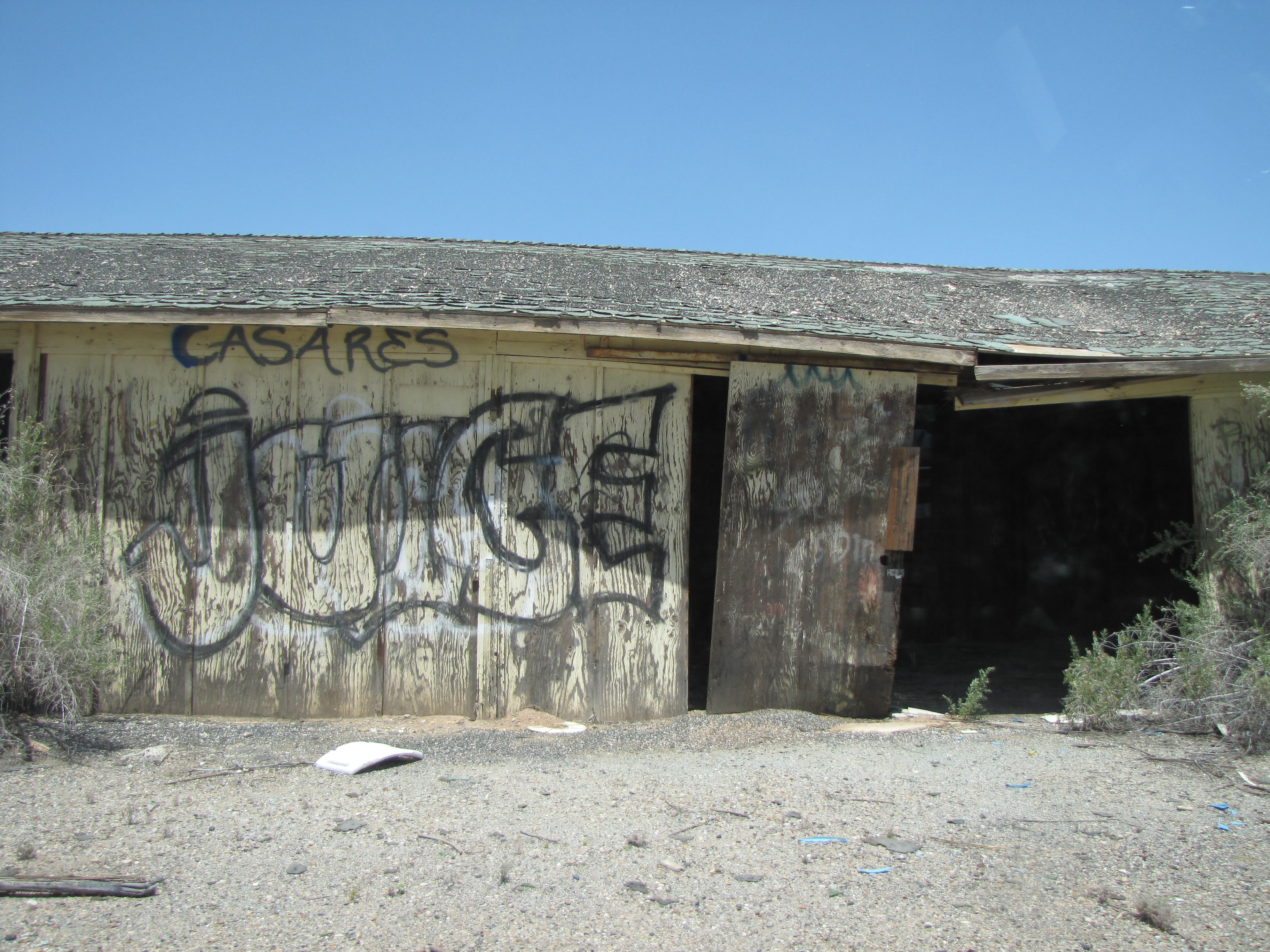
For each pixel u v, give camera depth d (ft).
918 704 21.34
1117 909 10.14
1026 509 32.14
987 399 19.62
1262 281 28.55
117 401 18.03
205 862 10.91
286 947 9.05
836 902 10.23
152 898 9.98
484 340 18.47
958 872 11.02
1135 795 13.80
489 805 13.06
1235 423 19.51
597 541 18.53
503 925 9.58
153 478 18.02
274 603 18.04
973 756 15.90
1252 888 10.62
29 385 17.92
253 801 13.03
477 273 23.31
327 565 18.11
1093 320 23.47
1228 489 19.48
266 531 18.08
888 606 18.63
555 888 10.43
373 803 13.04
